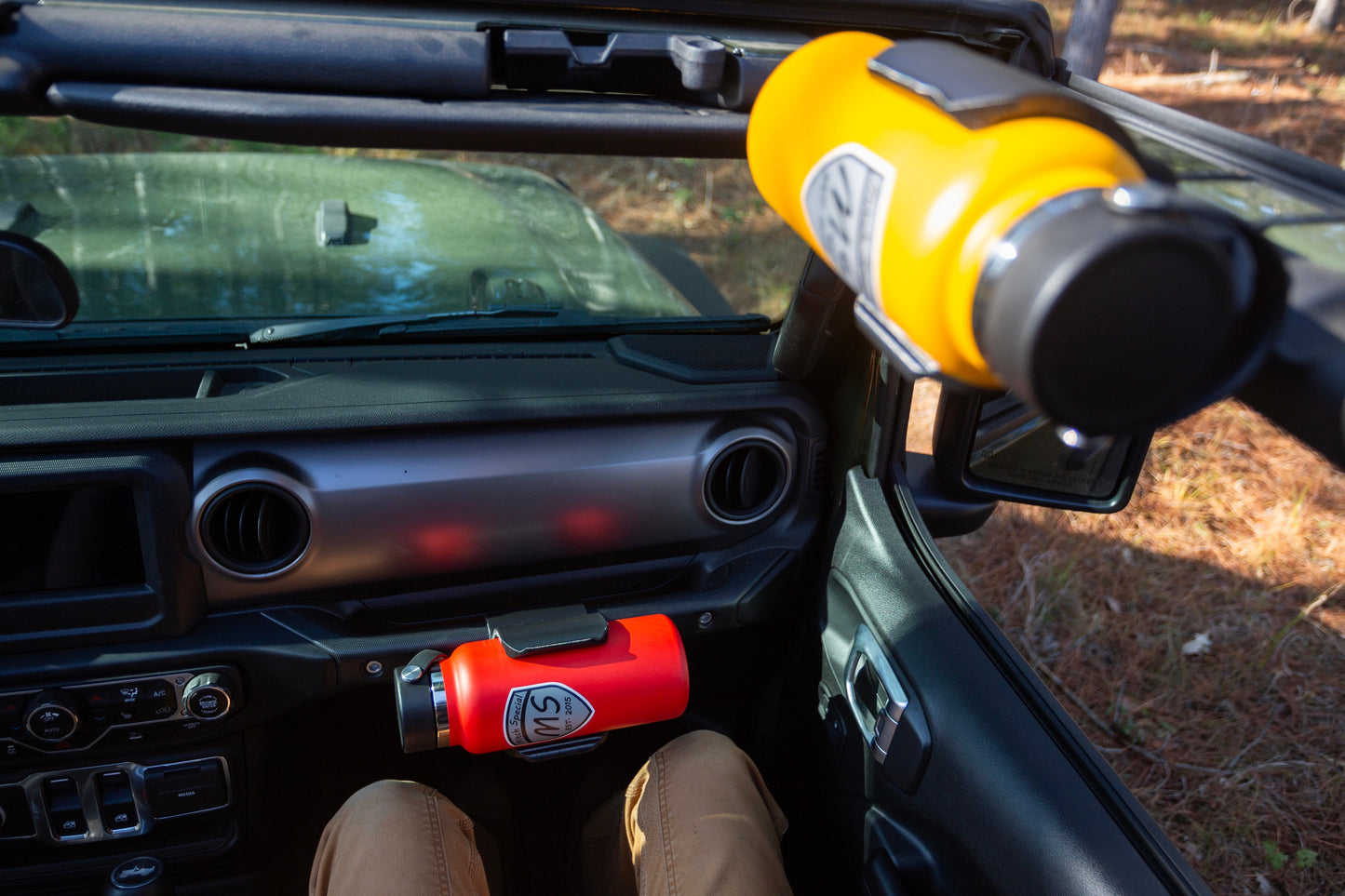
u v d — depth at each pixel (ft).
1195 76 28.40
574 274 6.11
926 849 4.22
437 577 4.77
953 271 1.91
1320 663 9.59
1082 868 3.42
